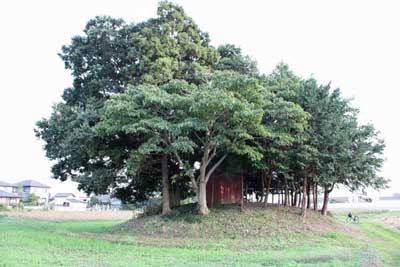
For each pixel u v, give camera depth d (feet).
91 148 85.20
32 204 294.87
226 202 99.96
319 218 96.27
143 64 88.48
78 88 99.86
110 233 80.18
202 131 80.94
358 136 93.40
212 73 84.94
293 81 94.17
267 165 88.69
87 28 98.02
